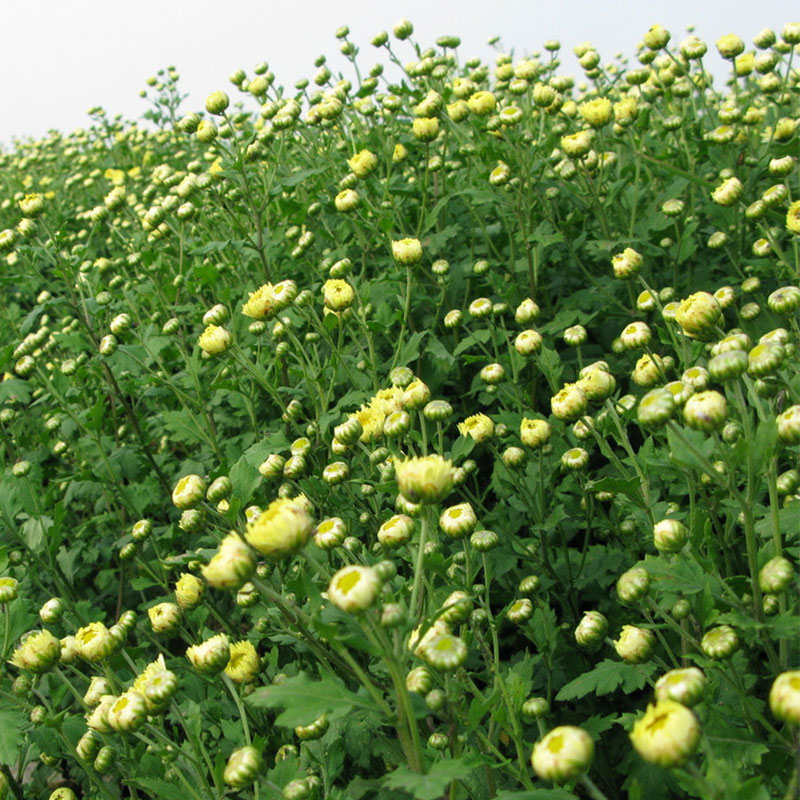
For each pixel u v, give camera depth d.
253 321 0.70
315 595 0.30
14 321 0.93
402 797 0.37
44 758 0.48
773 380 0.36
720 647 0.32
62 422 0.75
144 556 0.68
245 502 0.43
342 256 0.73
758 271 0.65
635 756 0.40
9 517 0.59
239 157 0.66
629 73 0.74
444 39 0.84
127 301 0.74
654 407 0.32
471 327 0.70
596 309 0.68
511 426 0.54
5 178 1.40
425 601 0.40
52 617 0.44
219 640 0.36
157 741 0.41
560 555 0.53
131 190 1.20
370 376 0.61
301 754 0.37
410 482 0.31
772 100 0.70
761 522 0.36
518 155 0.68
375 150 0.81
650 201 0.74
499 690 0.35
